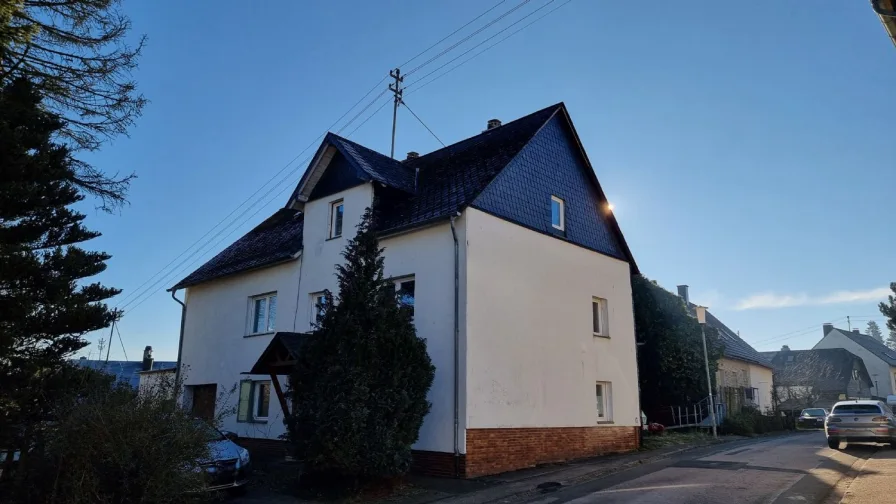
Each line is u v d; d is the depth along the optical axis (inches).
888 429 648.4
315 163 689.6
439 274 542.9
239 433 713.0
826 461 558.3
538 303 598.2
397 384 437.1
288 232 816.3
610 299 719.1
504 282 560.4
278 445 657.6
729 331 1525.6
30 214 435.8
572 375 621.9
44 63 431.8
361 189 644.1
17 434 366.9
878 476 459.8
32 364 398.3
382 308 450.3
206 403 797.2
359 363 427.5
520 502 405.1
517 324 565.0
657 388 935.0
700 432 892.6
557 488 450.6
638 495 402.6
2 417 367.2
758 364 1435.8
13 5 383.9
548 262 627.2
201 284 860.6
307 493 436.1
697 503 370.9
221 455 424.5
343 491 423.2
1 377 384.8
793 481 442.6
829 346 2486.5
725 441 797.2
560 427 589.0
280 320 708.0
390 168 679.7
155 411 343.3
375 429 419.5
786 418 1213.7
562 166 701.9
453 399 502.0
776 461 560.4
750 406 1174.3
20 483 335.0
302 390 442.9
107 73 447.2
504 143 666.8
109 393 354.9
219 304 816.9
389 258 592.4
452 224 537.3
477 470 491.2
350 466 408.8
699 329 968.3
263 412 709.9
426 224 555.5
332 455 408.5
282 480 484.1
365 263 469.4
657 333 931.3
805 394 1642.5
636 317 939.3
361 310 448.8
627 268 767.1
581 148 729.0
